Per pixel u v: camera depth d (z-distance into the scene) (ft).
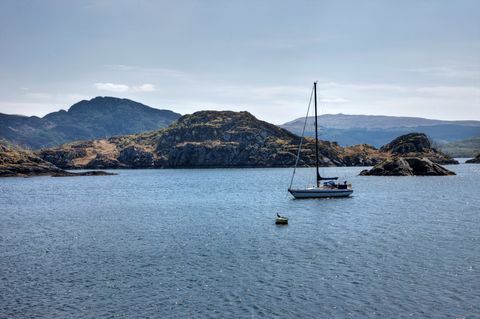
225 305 128.57
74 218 310.45
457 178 652.07
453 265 161.79
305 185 612.70
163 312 124.47
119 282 150.82
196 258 180.45
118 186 652.48
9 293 141.18
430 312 120.88
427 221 259.80
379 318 117.91
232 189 551.18
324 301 129.90
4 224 288.10
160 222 280.51
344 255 179.63
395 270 157.17
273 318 119.24
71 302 132.77
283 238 217.36
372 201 369.09
